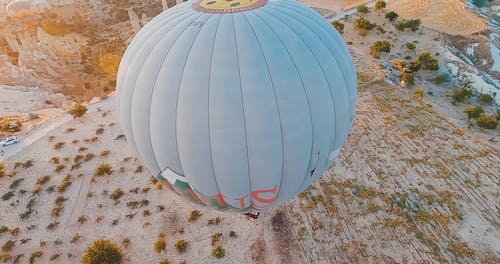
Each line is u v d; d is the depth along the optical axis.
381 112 38.06
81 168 32.25
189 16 17.22
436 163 31.44
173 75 15.77
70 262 25.28
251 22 16.23
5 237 27.00
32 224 27.80
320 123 16.80
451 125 36.38
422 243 25.12
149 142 17.44
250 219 26.81
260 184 17.48
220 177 16.98
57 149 34.47
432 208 27.45
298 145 16.55
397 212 27.09
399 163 31.48
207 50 15.62
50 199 29.64
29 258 25.61
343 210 27.41
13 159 33.56
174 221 27.12
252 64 15.34
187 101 15.54
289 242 25.44
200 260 24.62
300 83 15.81
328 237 25.62
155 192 29.55
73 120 38.47
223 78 15.28
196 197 18.97
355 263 24.11
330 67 16.92
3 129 37.66
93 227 27.25
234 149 16.00
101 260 23.14
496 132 35.59
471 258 24.23
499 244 25.03
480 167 31.00
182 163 17.06
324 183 29.55
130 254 25.23
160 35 16.89
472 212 27.14
